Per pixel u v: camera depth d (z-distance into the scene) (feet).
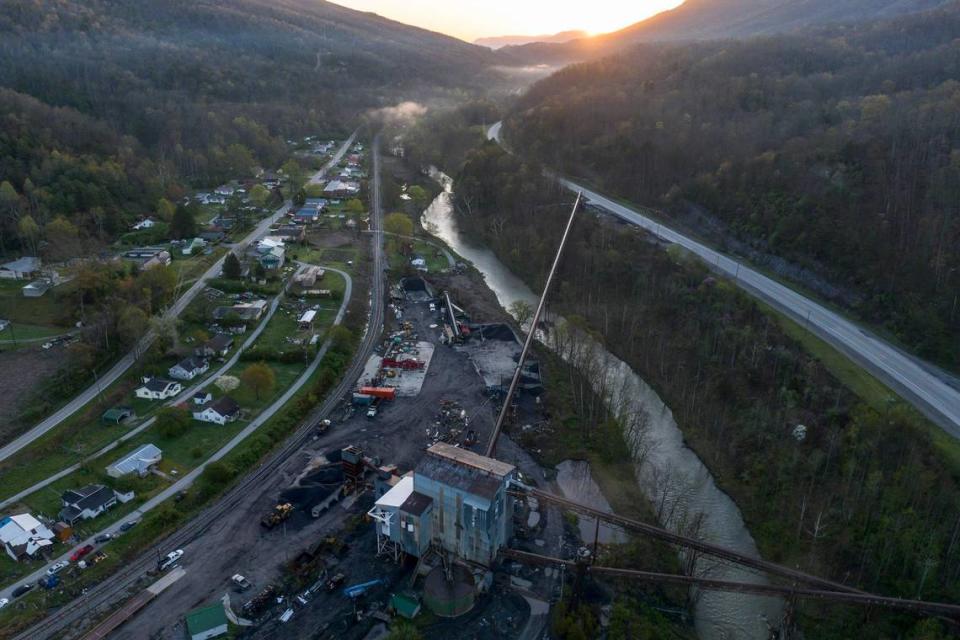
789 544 311.47
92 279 488.02
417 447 373.81
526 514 326.44
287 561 289.53
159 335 449.48
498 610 270.67
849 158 573.33
